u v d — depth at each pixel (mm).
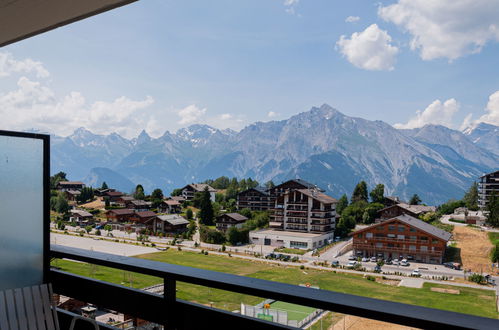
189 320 1523
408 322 957
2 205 1958
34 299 1721
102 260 1751
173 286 1567
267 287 1245
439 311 996
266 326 1305
